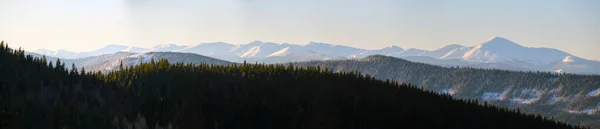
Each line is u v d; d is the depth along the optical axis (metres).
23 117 101.12
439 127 186.88
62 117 108.94
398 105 189.50
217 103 145.38
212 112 139.50
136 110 124.38
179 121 129.00
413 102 199.38
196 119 133.25
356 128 165.25
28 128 100.38
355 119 168.00
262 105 153.00
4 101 103.19
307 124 155.75
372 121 169.38
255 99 157.38
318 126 157.38
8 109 97.06
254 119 144.50
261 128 144.00
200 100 144.25
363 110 174.50
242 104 150.12
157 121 124.88
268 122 146.50
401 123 177.00
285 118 152.12
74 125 107.94
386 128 170.62
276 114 150.75
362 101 181.75
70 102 117.25
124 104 126.50
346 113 168.50
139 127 120.06
